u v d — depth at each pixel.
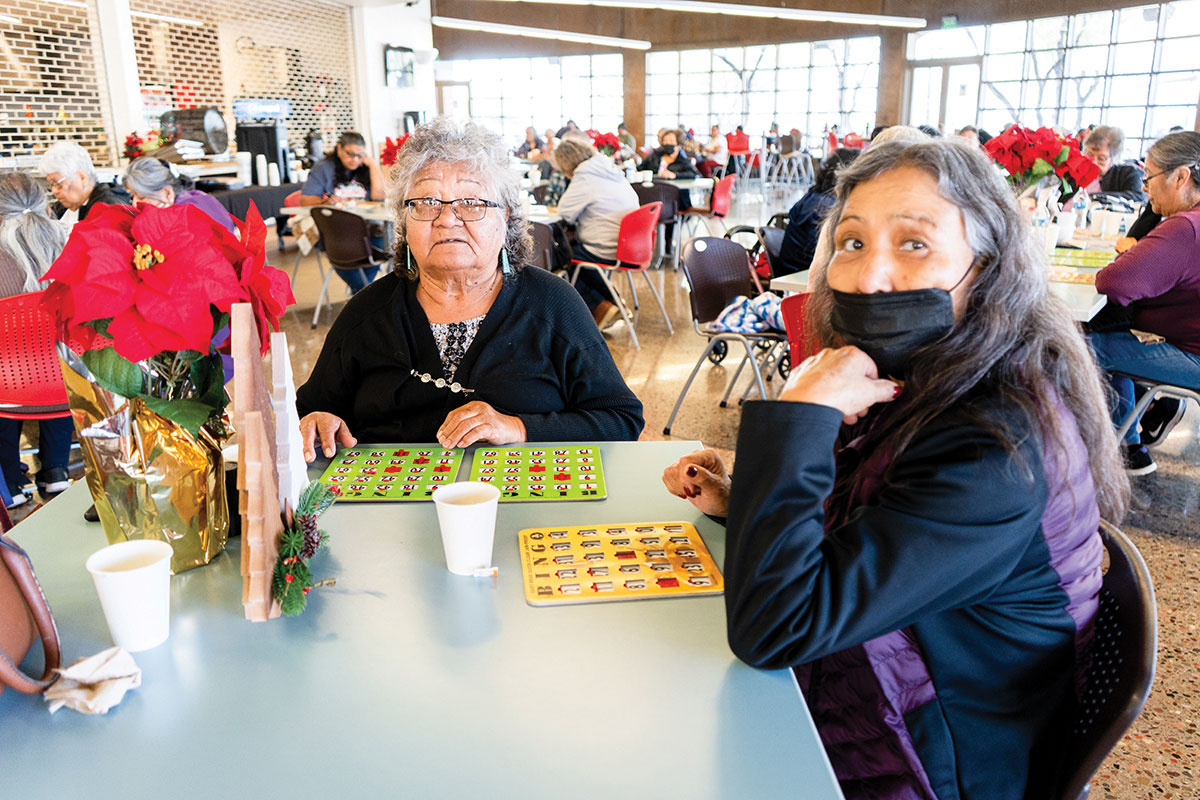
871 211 0.93
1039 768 0.98
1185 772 1.78
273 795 0.71
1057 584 0.94
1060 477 0.87
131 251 0.95
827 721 1.00
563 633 0.95
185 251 0.96
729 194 8.48
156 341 0.94
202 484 1.08
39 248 2.93
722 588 1.03
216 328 1.04
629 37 18.94
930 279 0.91
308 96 11.26
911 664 0.96
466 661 0.90
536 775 0.73
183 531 1.08
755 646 0.86
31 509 3.02
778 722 0.80
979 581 0.87
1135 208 5.60
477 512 1.03
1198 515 2.94
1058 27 13.47
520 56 20.11
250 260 1.01
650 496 1.32
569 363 1.74
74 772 0.74
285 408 1.01
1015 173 3.89
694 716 0.81
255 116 8.72
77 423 1.07
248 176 7.75
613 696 0.84
